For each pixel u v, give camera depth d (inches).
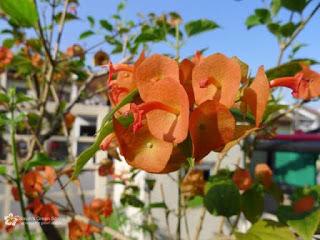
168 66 5.3
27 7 10.9
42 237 20.7
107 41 22.0
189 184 13.9
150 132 5.1
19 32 23.4
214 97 5.2
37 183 15.2
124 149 5.0
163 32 16.2
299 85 6.1
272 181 11.6
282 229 8.3
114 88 5.9
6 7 10.9
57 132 23.9
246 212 10.5
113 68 6.0
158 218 21.7
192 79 5.3
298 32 13.4
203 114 4.9
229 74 5.1
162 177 21.9
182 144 5.2
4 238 20.5
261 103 5.1
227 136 4.8
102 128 5.2
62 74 25.2
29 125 18.9
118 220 24.5
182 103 4.9
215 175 12.7
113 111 5.1
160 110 5.0
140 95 5.1
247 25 16.9
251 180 10.8
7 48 22.4
